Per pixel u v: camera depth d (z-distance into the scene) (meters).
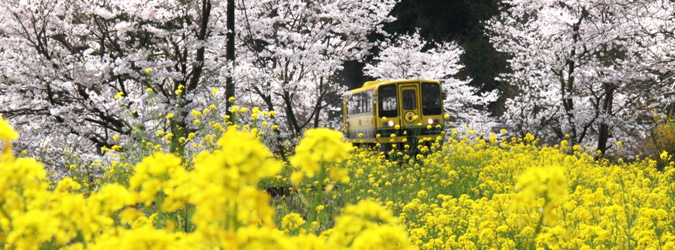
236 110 8.20
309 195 6.76
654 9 23.17
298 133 20.39
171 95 15.87
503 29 27.83
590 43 24.53
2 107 14.39
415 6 46.28
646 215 5.60
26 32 15.16
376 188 9.79
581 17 25.06
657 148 18.62
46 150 14.27
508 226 5.31
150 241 1.57
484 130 26.91
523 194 2.32
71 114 14.20
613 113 26.03
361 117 24.38
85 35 16.86
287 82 20.89
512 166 10.69
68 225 1.88
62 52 15.69
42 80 14.65
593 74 24.09
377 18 24.44
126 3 15.95
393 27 45.16
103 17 15.54
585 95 25.58
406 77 31.28
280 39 21.05
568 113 25.83
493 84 40.56
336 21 23.31
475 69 42.75
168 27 17.66
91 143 16.92
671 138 18.22
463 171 11.35
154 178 2.01
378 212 1.88
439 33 45.88
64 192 2.25
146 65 15.02
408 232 6.09
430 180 11.57
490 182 8.66
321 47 21.28
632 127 25.00
